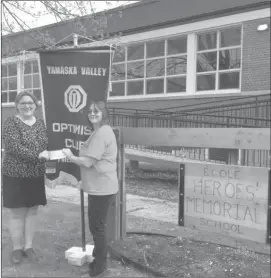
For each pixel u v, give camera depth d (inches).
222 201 133.7
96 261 134.5
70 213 229.9
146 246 162.4
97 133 129.3
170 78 518.3
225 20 447.2
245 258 151.6
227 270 138.6
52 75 149.0
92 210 132.7
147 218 225.0
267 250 162.9
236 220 130.6
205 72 478.6
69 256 145.6
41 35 342.3
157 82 533.6
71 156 131.3
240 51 447.8
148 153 383.2
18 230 147.6
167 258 149.6
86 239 175.9
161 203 271.7
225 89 461.1
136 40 532.4
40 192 147.2
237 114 435.2
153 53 535.5
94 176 131.3
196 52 484.7
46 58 148.6
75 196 289.6
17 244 147.6
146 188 340.2
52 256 153.3
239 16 435.2
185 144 143.4
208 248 163.6
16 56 377.1
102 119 133.5
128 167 464.8
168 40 518.0
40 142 141.5
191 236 185.3
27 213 150.2
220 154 394.9
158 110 473.4
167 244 167.3
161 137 150.9
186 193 143.3
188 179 142.5
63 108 148.6
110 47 146.7
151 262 145.9
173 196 301.0
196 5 463.8
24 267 141.3
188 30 481.7
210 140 136.4
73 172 149.5
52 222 206.7
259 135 124.4
